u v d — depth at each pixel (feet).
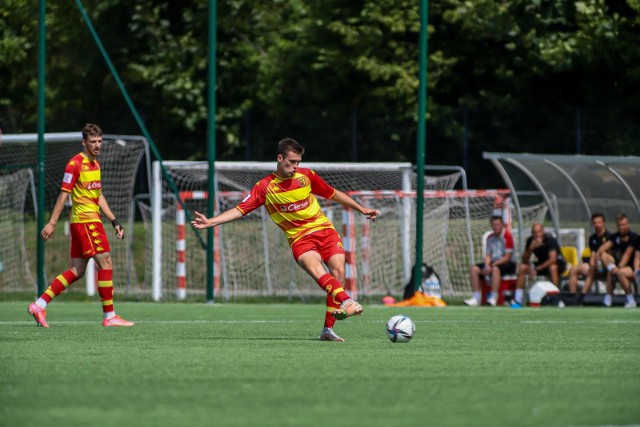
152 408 44.52
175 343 79.00
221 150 280.92
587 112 253.44
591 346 78.95
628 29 269.03
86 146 98.37
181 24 290.35
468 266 200.75
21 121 291.38
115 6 289.33
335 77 278.46
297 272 185.78
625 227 159.53
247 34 296.51
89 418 41.78
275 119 265.13
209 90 154.92
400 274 192.85
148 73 278.87
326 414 42.91
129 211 200.64
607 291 160.56
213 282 161.68
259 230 194.39
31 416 42.29
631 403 46.83
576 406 45.75
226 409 44.24
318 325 104.32
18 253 202.90
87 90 292.20
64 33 295.28
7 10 293.64
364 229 179.11
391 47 276.21
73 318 116.88
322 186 81.76
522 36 270.05
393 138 259.60
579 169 175.11
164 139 282.15
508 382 54.29
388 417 42.19
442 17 274.36
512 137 256.52
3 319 114.32
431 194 180.34
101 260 100.01
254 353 69.72
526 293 171.63
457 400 47.29
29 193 221.87
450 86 278.67
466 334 91.81
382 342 81.20
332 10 281.13
